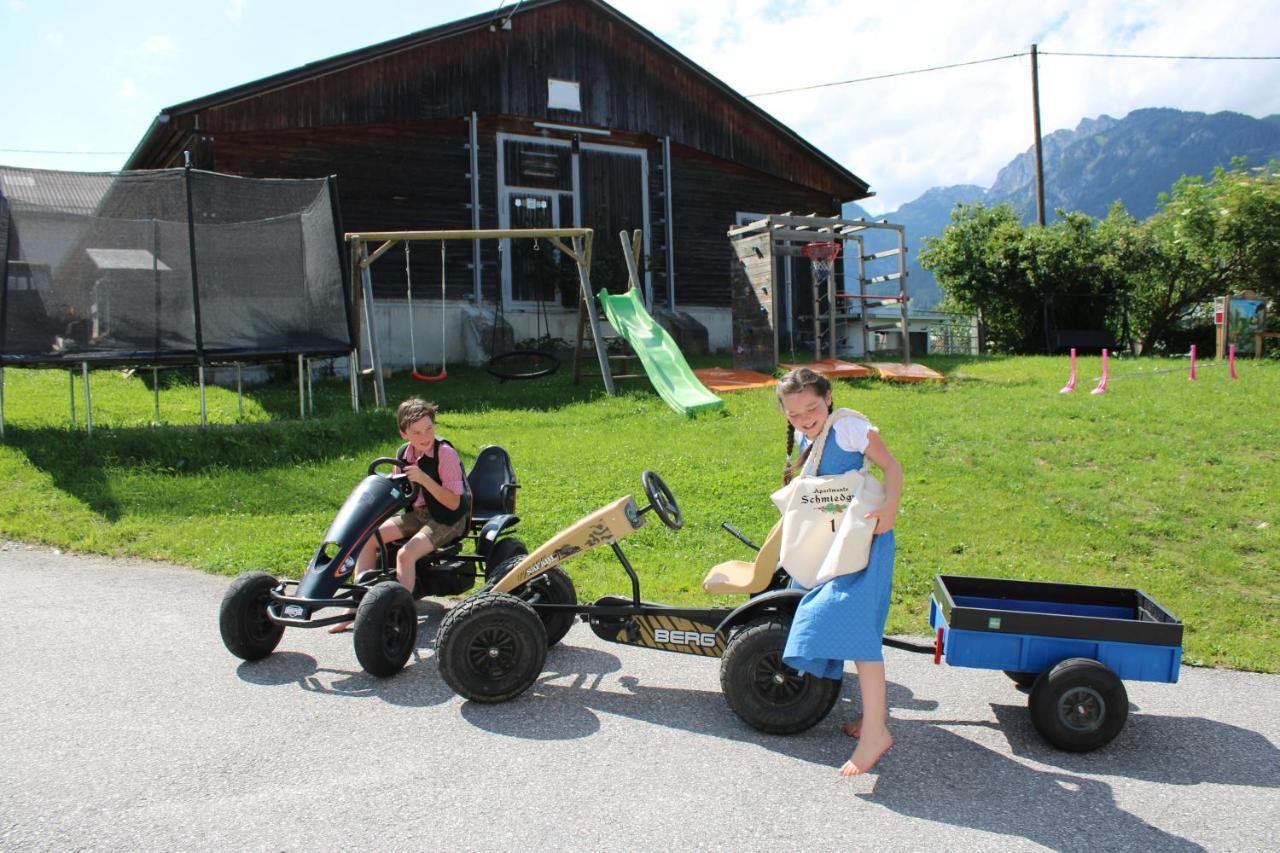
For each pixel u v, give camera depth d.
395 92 16.94
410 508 5.42
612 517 4.43
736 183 20.88
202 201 9.80
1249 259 19.83
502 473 5.95
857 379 13.38
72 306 9.22
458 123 17.91
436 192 17.73
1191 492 7.80
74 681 4.47
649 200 19.89
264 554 6.53
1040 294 21.86
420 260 17.61
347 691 4.43
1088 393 11.81
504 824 3.21
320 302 10.55
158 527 7.18
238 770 3.59
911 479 8.26
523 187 18.58
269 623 4.82
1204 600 5.88
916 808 3.40
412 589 5.00
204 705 4.22
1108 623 3.96
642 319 13.60
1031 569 6.34
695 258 20.41
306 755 3.73
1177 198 21.14
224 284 9.95
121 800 3.34
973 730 4.15
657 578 6.21
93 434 9.05
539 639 4.29
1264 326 18.11
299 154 16.48
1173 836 3.24
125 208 9.48
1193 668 5.05
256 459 9.02
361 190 17.05
